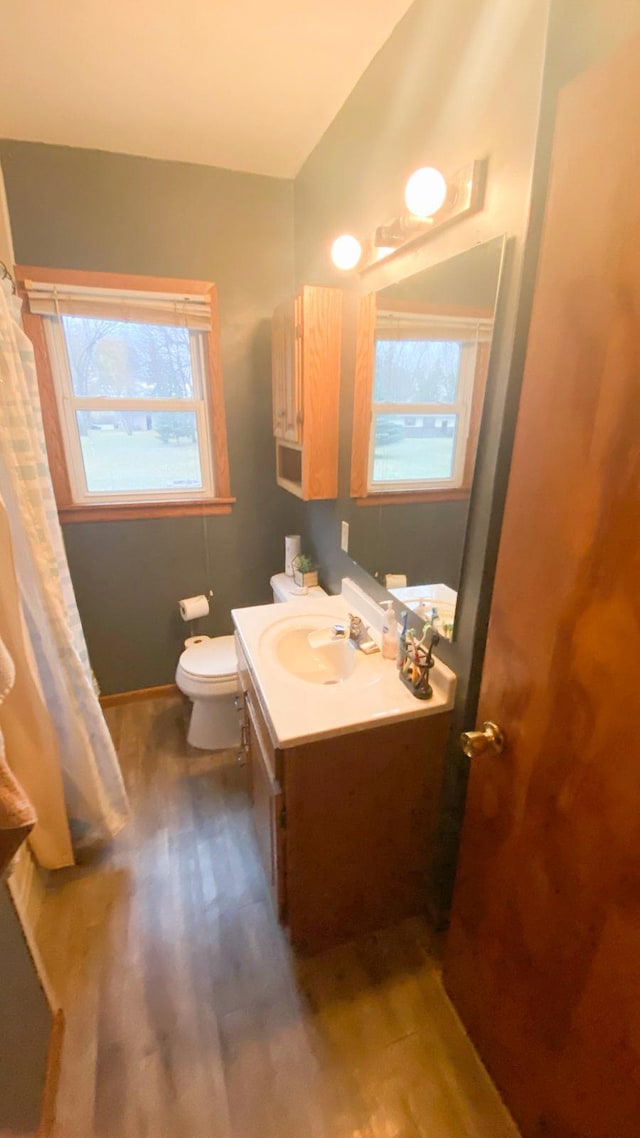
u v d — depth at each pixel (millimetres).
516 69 887
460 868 1215
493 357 1005
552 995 930
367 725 1208
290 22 1282
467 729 1244
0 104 1641
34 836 1546
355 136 1563
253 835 1826
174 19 1278
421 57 1186
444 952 1395
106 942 1455
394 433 1448
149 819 1899
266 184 2180
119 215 2025
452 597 1232
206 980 1364
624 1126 800
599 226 656
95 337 2172
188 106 1667
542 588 835
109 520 2371
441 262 1146
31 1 1212
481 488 1090
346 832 1327
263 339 2379
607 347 664
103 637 2533
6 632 1340
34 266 1983
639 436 632
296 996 1332
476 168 993
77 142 1881
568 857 848
